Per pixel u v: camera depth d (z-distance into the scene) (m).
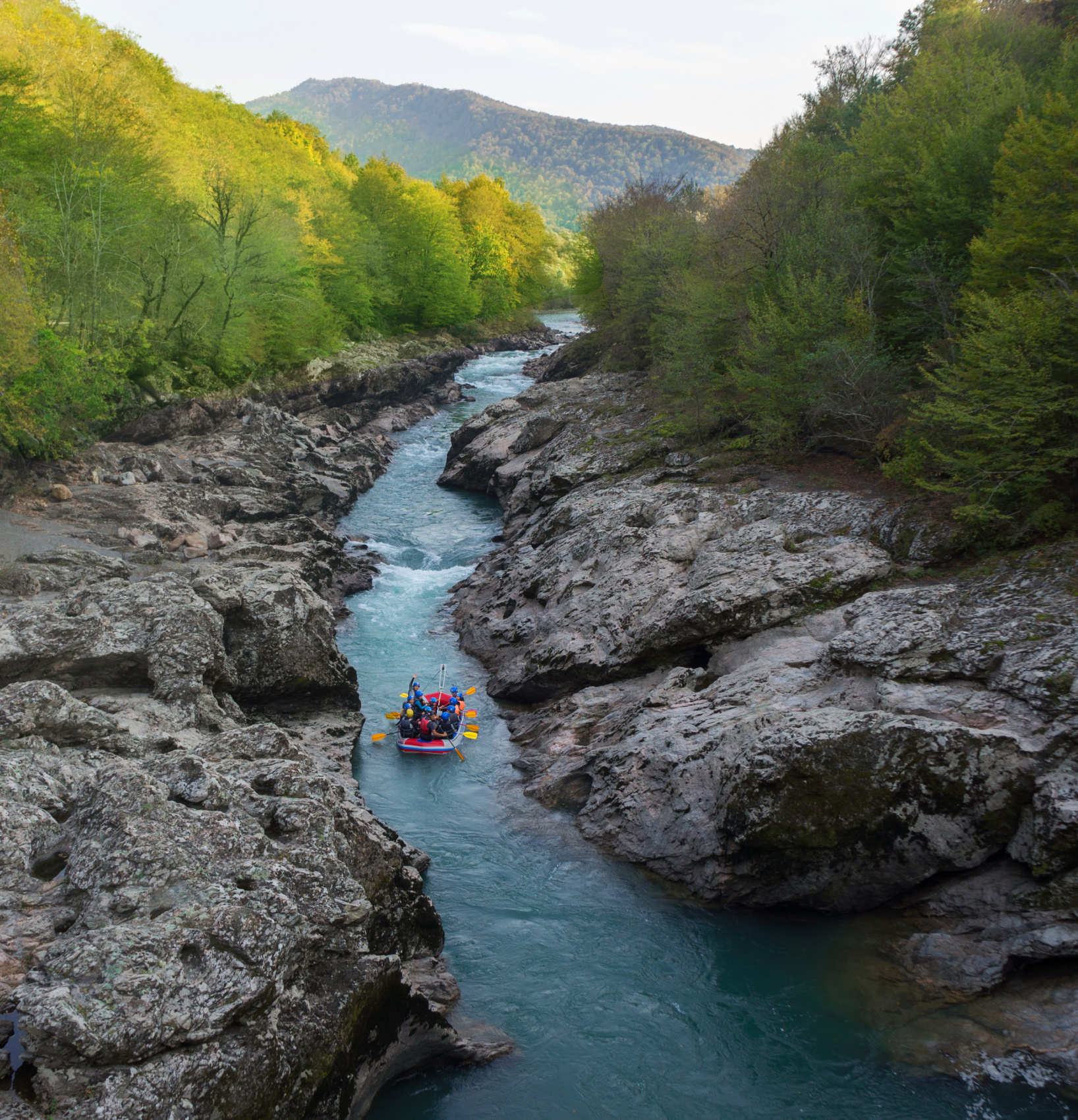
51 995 6.39
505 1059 10.15
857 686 14.33
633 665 18.81
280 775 10.05
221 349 43.34
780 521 20.61
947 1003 10.70
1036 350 16.03
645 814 14.66
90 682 14.83
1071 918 10.70
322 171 75.56
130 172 36.12
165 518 26.86
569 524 26.00
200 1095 6.55
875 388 22.80
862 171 27.28
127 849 8.10
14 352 24.75
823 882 12.78
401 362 61.72
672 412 33.50
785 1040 10.51
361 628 25.19
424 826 15.72
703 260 36.94
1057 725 11.98
